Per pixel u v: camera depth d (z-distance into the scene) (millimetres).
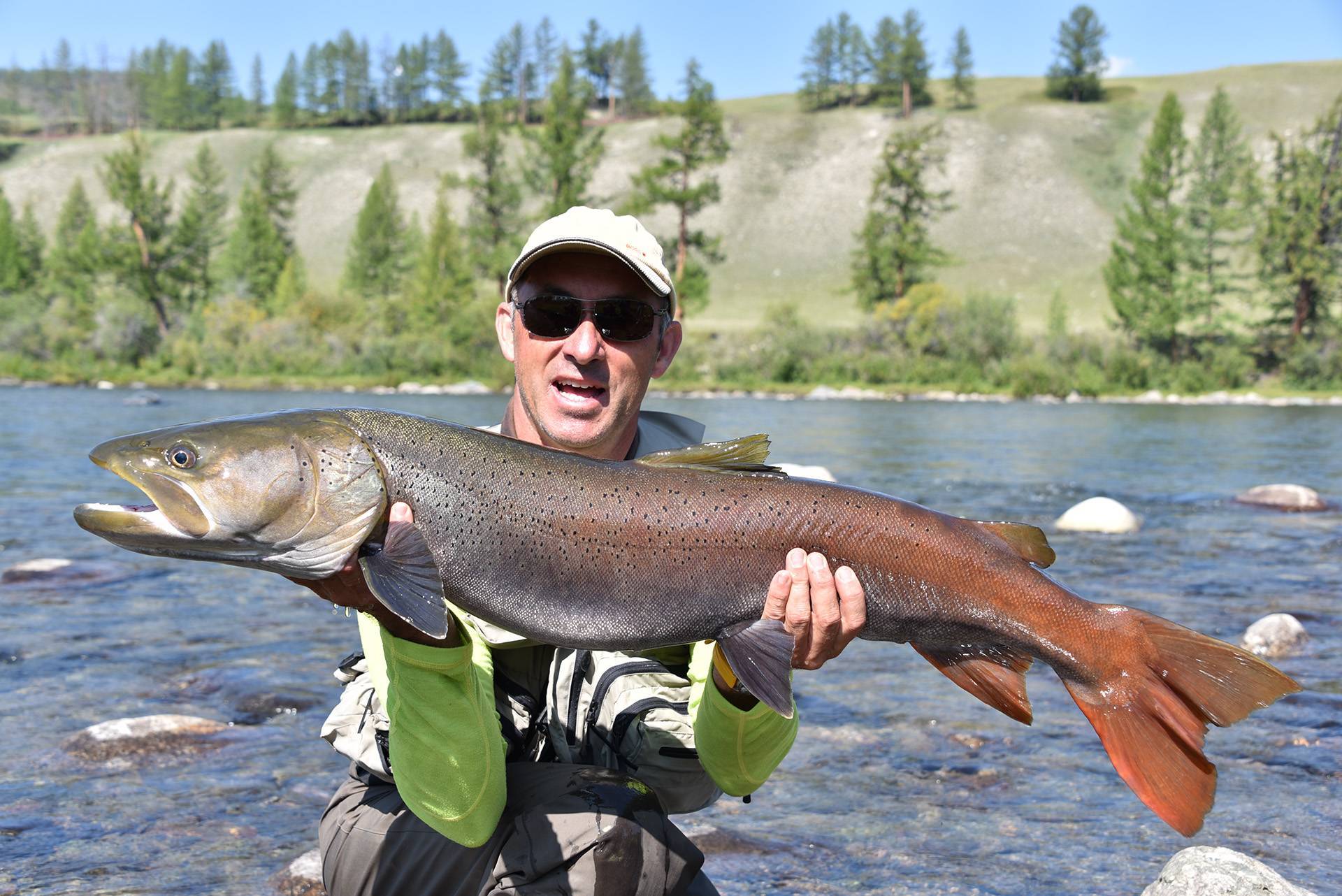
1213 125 87062
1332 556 10508
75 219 109688
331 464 2473
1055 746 5285
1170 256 70000
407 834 2684
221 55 191375
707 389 54031
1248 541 11445
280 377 58750
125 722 5297
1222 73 155625
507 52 165875
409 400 44375
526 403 2990
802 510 2672
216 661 6641
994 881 3799
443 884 2646
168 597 8531
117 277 77875
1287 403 50688
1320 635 7320
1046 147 131625
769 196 127938
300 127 178625
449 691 2434
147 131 174875
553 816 2557
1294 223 64438
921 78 148875
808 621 2568
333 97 181125
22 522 11992
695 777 2863
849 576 2549
